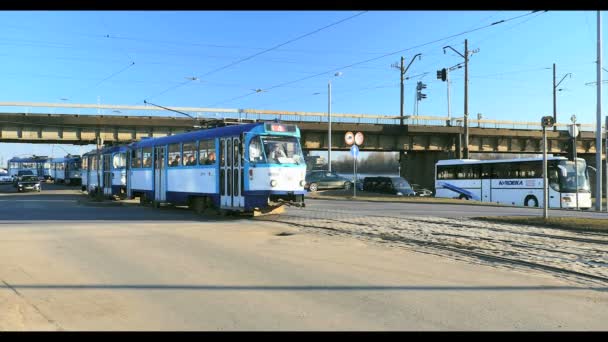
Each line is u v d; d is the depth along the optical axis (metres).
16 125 45.19
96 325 5.63
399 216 18.14
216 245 11.32
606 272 8.50
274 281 7.77
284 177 16.80
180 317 5.95
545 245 11.34
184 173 20.23
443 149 55.44
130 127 47.88
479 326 5.63
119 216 18.59
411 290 7.22
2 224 15.66
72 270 8.57
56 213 19.97
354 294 7.00
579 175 29.53
